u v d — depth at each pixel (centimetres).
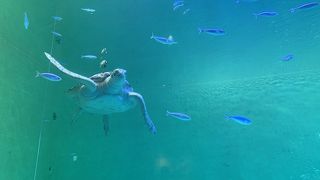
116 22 298
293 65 305
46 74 179
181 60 312
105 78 207
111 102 205
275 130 299
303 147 287
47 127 298
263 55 298
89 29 305
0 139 218
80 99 213
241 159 295
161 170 304
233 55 301
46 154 296
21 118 249
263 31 278
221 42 293
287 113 303
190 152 307
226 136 307
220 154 301
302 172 278
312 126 292
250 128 305
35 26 271
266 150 293
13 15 236
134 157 315
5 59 225
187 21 283
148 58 314
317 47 279
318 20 257
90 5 297
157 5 283
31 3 265
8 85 229
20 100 248
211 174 294
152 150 314
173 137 315
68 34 309
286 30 273
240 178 288
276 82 315
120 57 314
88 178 312
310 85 305
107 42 309
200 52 303
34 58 270
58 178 311
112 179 308
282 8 257
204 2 272
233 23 277
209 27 283
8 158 228
